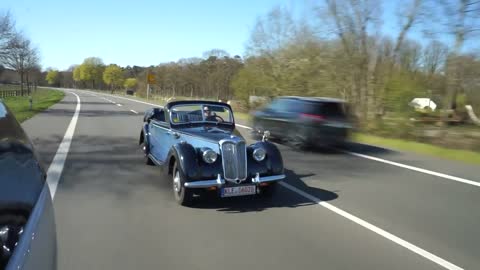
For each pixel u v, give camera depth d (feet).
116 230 17.94
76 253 15.39
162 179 27.66
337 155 41.11
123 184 26.08
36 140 43.96
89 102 139.13
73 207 21.04
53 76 478.59
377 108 62.23
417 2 58.80
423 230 19.03
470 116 55.62
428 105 57.47
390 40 65.26
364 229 18.95
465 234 18.60
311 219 20.24
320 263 15.06
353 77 68.59
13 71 169.48
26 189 8.36
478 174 32.17
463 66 51.85
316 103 44.45
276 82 91.40
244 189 21.94
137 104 132.46
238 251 15.99
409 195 25.40
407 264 15.24
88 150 38.32
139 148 40.16
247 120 79.15
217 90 173.47
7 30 109.81
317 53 79.05
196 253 15.70
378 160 38.24
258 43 96.27
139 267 14.37
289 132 46.29
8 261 6.75
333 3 68.74
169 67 206.69
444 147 46.16
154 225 18.74
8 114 10.52
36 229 7.75
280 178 22.77
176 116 26.16
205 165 21.71
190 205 22.03
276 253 15.87
